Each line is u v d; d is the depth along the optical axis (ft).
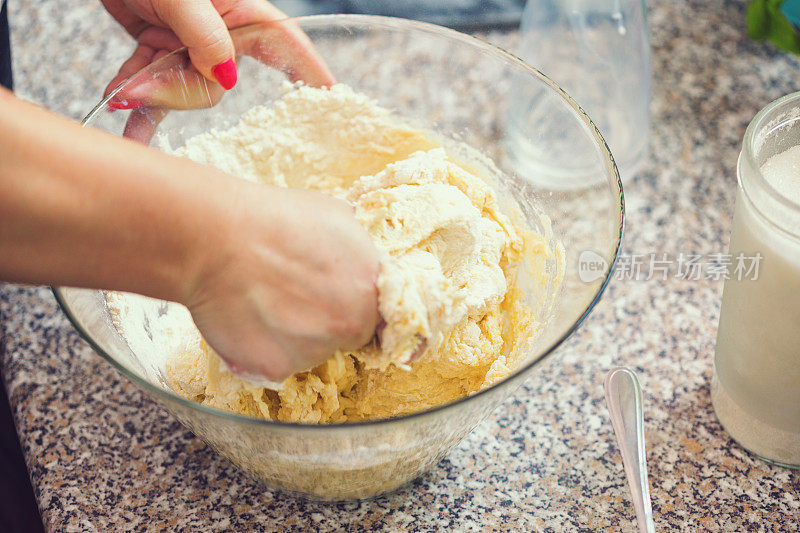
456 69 3.64
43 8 4.44
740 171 2.20
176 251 1.62
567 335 1.97
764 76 3.87
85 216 1.52
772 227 2.06
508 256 2.78
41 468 2.58
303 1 4.19
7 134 1.43
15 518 3.67
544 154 2.91
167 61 2.69
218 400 2.28
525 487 2.50
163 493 2.50
